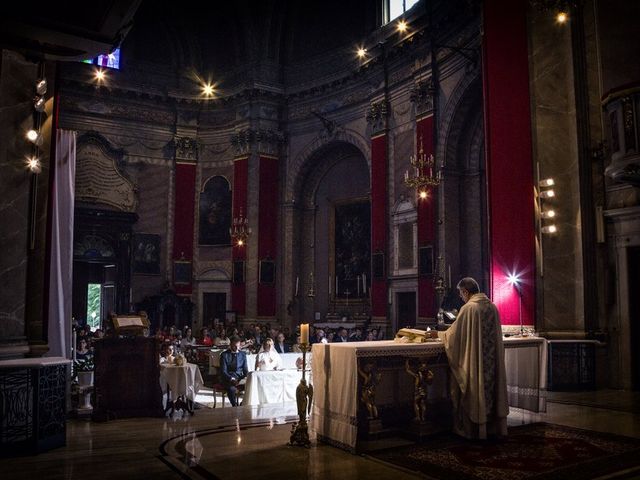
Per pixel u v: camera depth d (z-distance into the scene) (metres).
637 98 8.42
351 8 21.31
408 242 17.59
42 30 6.25
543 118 10.06
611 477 4.52
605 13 9.54
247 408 8.26
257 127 22.31
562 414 7.18
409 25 17.19
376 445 5.64
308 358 10.04
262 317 21.55
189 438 6.07
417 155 16.83
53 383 5.71
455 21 15.66
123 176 22.17
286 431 6.41
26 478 4.62
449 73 16.00
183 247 22.78
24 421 5.44
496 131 10.63
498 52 10.76
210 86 23.62
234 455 5.32
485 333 5.87
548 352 9.38
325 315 21.66
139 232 22.36
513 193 10.24
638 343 9.42
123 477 4.62
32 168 6.82
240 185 22.39
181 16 23.28
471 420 5.72
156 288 22.39
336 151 22.09
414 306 17.42
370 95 19.45
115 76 22.31
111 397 7.37
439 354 6.20
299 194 22.64
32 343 7.06
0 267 6.49
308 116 22.23
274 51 22.75
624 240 9.49
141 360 7.63
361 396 5.80
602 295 9.66
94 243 21.70
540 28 10.30
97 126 22.08
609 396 8.65
